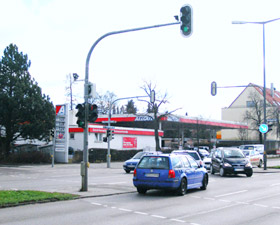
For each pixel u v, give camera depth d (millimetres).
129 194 13484
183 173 13367
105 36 13891
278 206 10875
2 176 22641
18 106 36500
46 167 33031
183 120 54125
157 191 14445
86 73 14266
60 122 39031
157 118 50031
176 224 8102
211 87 25422
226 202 11609
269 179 20703
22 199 10844
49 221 8312
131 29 13367
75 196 12164
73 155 41344
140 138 53312
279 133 64250
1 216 8875
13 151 38438
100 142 46344
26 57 39000
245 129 71250
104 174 24312
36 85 38188
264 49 28938
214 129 70562
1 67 37531
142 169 13125
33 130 36312
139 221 8391
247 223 8320
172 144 70500
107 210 9883
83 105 14164
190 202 11539
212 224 8172
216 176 22984
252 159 31594
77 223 8109
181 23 11875
